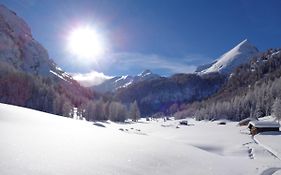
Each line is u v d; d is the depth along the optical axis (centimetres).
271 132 7662
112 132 3875
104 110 15562
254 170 2673
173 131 9969
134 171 1783
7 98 13700
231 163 2900
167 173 1919
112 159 1948
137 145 2727
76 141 2395
